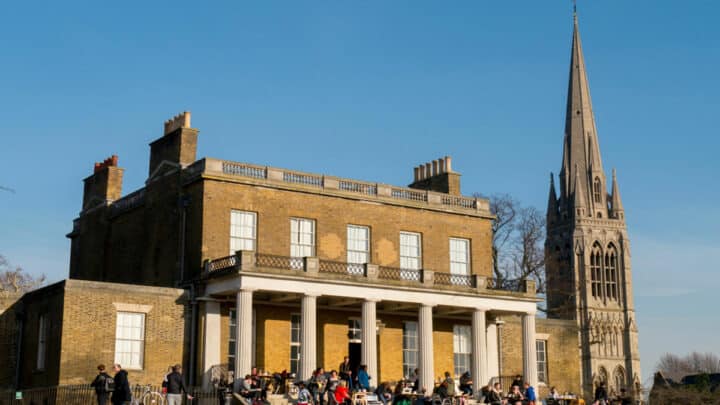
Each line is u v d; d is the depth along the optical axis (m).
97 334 43.06
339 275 46.34
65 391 39.56
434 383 49.88
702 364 169.75
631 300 173.38
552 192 182.12
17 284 78.25
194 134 50.25
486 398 44.34
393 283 48.09
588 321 168.38
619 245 175.62
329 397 39.56
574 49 187.50
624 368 170.12
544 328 59.09
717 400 61.12
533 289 53.09
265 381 43.34
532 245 85.75
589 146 180.50
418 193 54.00
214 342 45.78
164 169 51.16
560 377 58.97
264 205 48.56
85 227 59.28
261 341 47.25
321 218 50.12
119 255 54.78
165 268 49.25
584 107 183.12
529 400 44.78
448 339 53.75
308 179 50.38
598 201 177.75
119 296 44.03
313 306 45.47
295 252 49.12
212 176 47.12
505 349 56.00
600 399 51.38
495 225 84.94
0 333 46.41
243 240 47.81
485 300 51.25
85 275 58.28
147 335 44.44
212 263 45.91
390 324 51.75
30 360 45.34
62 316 42.38
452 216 55.00
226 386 42.19
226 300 46.62
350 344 50.19
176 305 45.66
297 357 48.28
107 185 57.03
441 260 53.94
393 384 50.81
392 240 52.31
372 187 52.44
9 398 42.06
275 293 45.94
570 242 174.62
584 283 171.12
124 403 32.09
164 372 44.53
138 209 53.38
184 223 48.28
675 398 63.12
